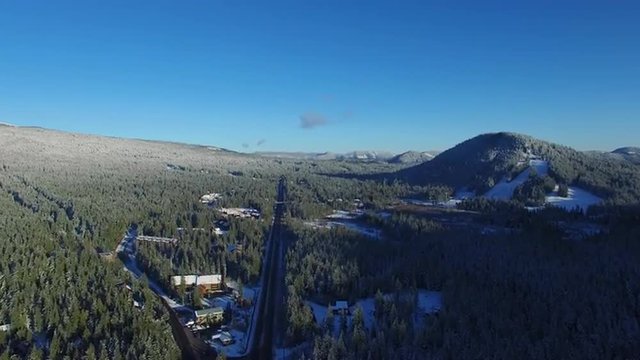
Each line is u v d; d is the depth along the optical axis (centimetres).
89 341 11112
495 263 15712
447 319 11706
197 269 17088
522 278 14188
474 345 10288
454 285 13875
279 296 15438
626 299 12481
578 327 11025
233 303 14825
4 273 14125
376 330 11575
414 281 14612
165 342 11244
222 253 18375
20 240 17262
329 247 18575
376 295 13400
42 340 11481
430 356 10288
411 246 19150
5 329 11494
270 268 18062
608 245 18162
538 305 12094
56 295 12962
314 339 11362
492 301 12569
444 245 18650
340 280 14862
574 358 9831
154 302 13588
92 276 14600
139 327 11475
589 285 13388
